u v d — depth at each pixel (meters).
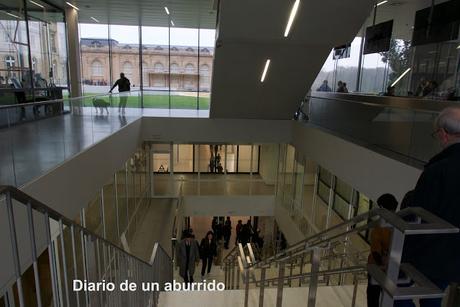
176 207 11.99
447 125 1.46
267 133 11.36
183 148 13.42
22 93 8.67
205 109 12.58
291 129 11.35
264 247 13.26
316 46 6.89
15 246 1.46
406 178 4.72
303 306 4.11
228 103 10.01
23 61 8.74
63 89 11.17
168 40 13.38
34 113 4.59
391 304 1.06
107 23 12.84
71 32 11.53
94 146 5.73
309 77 8.26
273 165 13.30
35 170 4.14
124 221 8.96
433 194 1.38
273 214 13.34
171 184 12.76
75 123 5.96
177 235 11.47
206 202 12.91
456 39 6.64
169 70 13.61
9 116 3.95
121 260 3.11
